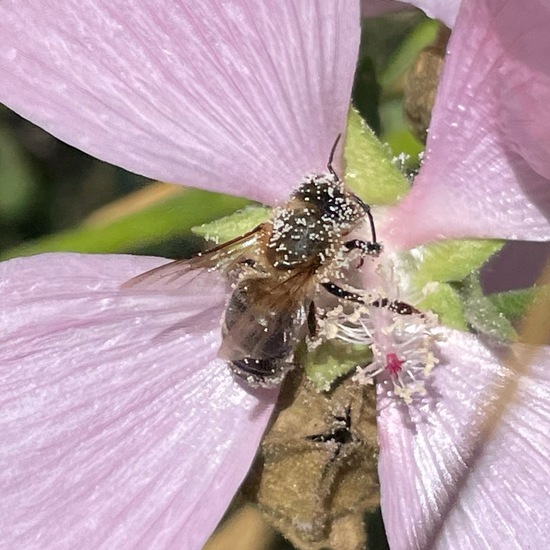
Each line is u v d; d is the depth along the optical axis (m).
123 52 0.08
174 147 0.08
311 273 0.08
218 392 0.09
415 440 0.09
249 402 0.09
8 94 0.08
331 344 0.08
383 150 0.09
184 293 0.09
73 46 0.08
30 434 0.08
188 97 0.08
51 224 0.12
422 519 0.08
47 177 0.12
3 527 0.08
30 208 0.12
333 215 0.08
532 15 0.07
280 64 0.08
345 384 0.08
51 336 0.08
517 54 0.08
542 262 0.09
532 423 0.08
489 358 0.09
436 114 0.08
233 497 0.08
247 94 0.08
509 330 0.08
